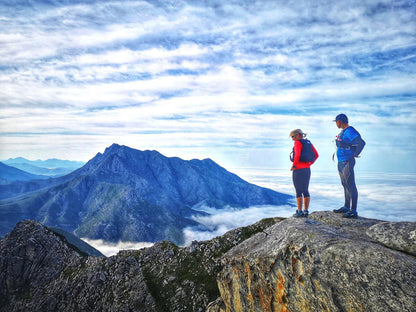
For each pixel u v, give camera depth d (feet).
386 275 21.90
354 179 36.55
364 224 33.19
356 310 22.74
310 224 33.94
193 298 122.83
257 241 40.01
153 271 149.18
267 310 34.22
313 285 27.12
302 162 38.27
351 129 36.22
